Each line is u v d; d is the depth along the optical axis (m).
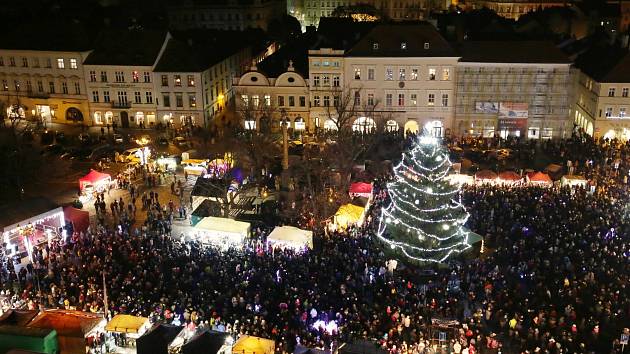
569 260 53.00
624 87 89.25
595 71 93.94
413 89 95.38
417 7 189.50
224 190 68.31
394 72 94.69
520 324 46.66
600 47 101.94
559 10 140.50
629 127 91.00
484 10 140.38
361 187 68.50
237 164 78.12
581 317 47.44
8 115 102.56
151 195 71.31
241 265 53.78
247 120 88.62
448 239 55.25
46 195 76.25
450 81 94.50
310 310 47.06
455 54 92.94
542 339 43.72
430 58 93.19
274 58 105.12
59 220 62.31
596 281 50.97
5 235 57.84
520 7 184.25
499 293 49.47
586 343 44.91
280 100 97.75
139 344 41.50
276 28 150.75
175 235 64.44
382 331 45.44
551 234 58.28
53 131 99.44
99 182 74.56
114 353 44.78
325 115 97.00
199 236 61.72
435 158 54.84
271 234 57.91
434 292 50.44
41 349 41.84
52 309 46.78
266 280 51.06
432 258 54.72
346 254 54.78
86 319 44.06
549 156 84.25
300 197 70.62
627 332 43.06
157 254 55.81
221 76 109.31
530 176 72.31
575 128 99.12
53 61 102.19
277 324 45.84
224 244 60.00
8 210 59.56
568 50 110.44
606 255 54.25
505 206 64.88
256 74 97.06
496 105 95.19
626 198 66.19
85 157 87.94
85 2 145.62
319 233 61.56
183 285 51.00
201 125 101.75
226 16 165.62
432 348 43.97
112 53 101.50
